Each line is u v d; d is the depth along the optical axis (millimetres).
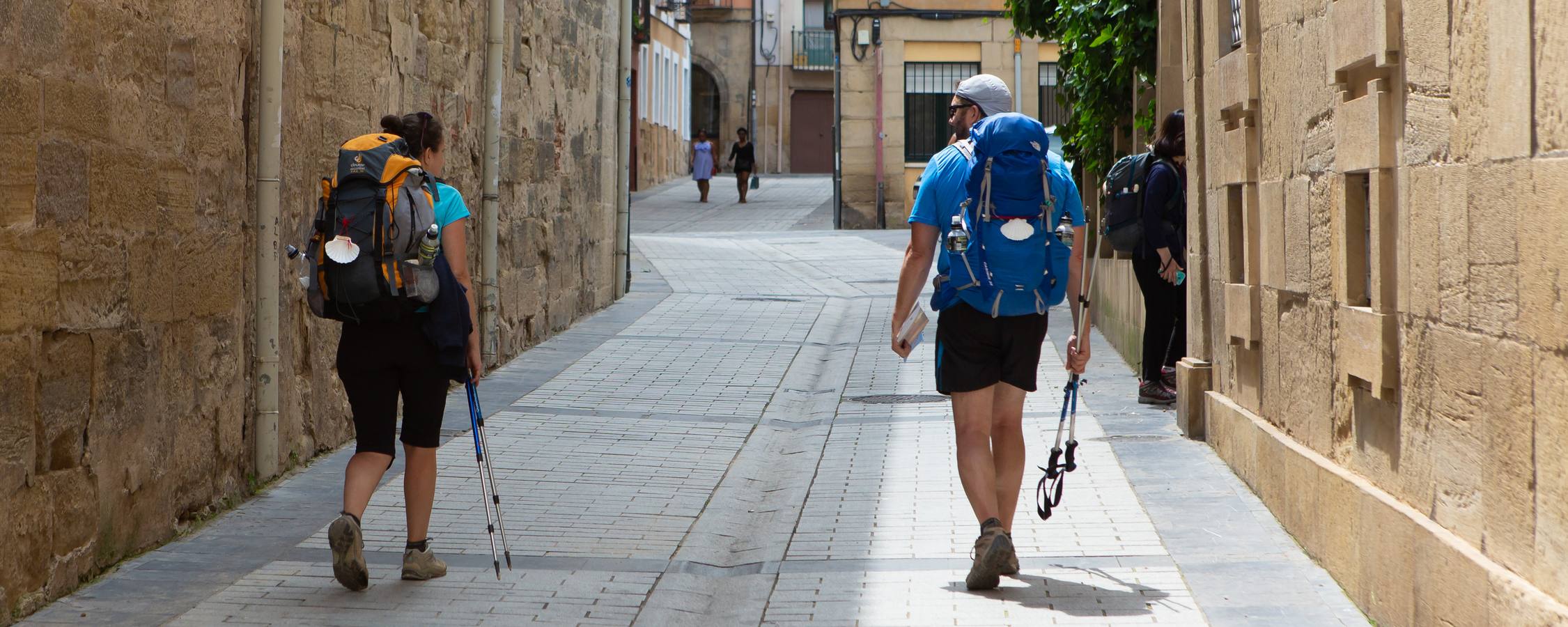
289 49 7516
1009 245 5332
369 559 6008
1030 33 13953
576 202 14695
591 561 6047
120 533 5812
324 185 5414
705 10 60594
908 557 5996
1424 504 4570
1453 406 4316
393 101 9273
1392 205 4887
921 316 5531
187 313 6367
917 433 8844
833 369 11938
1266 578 5453
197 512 6559
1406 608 4562
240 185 6957
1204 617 5020
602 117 15977
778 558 6059
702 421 9430
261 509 6867
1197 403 8133
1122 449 7922
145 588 5477
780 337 13930
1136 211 9289
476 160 11250
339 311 5348
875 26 34906
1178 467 7383
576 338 13562
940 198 5488
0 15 4797
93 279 5480
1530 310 3760
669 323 14859
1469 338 4180
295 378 7801
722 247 26469
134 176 5801
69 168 5281
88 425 5488
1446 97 4336
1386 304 4902
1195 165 8234
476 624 5141
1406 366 4730
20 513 5008
